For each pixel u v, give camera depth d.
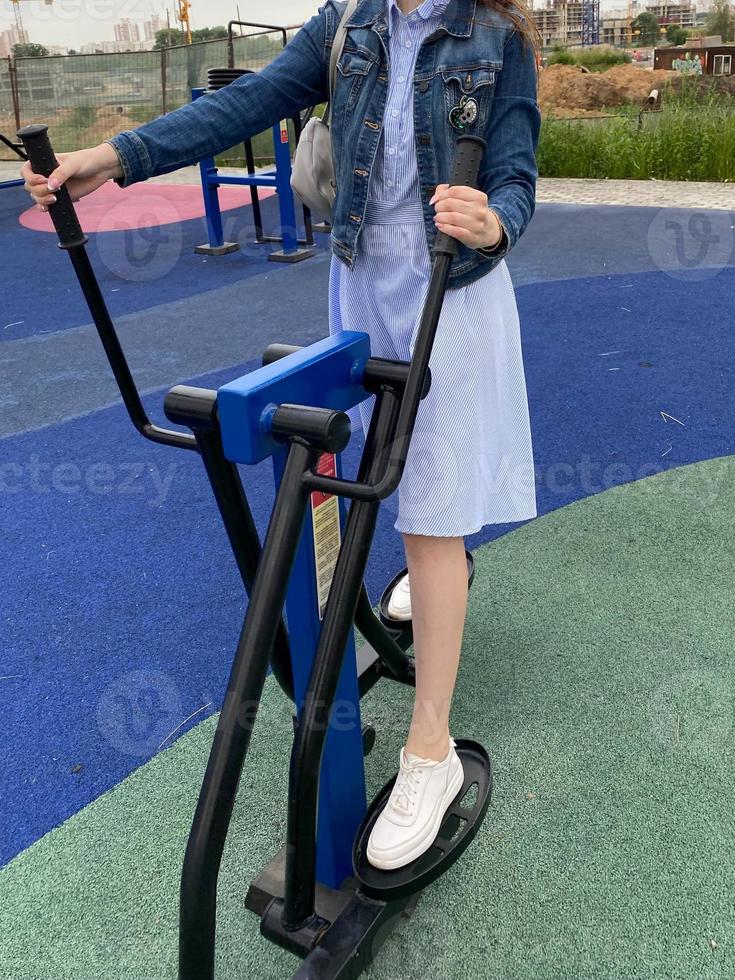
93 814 1.52
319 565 1.12
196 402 1.02
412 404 0.94
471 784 1.41
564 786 1.52
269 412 0.94
